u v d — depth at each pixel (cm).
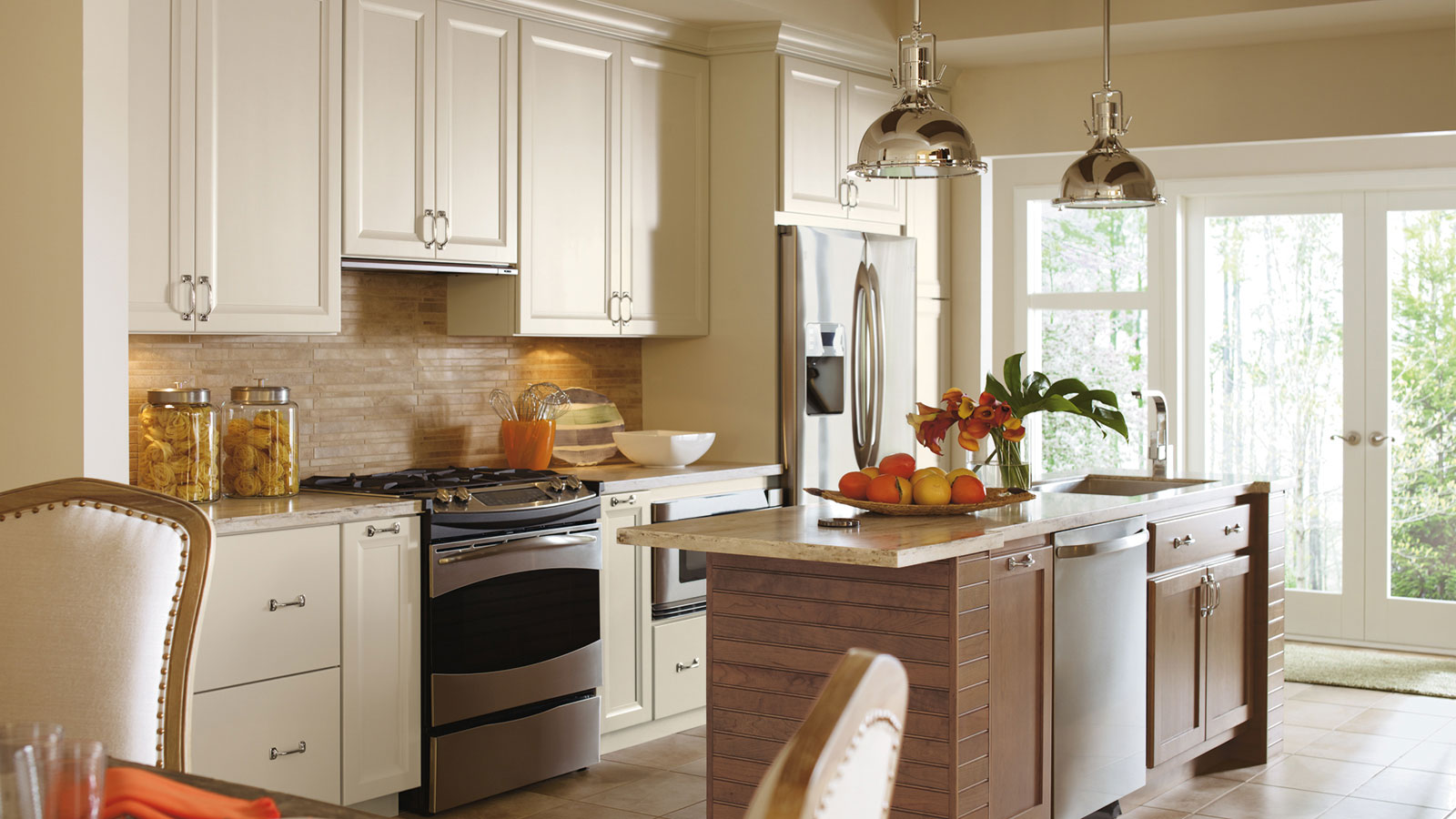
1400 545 619
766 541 284
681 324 500
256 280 358
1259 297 644
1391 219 614
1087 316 673
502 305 440
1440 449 610
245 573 322
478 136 421
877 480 334
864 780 86
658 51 488
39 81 293
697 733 468
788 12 484
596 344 515
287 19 365
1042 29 510
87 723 174
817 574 307
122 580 178
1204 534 404
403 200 398
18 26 296
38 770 115
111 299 291
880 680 86
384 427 436
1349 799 397
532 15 439
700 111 507
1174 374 654
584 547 414
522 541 391
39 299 295
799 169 507
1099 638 346
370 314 430
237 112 353
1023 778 316
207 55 346
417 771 367
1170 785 411
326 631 342
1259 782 416
